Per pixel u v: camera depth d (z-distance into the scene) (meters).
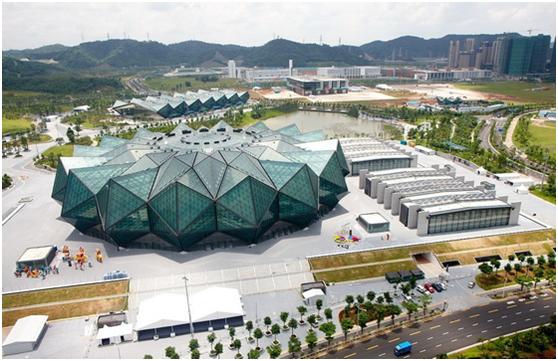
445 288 124.69
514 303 118.00
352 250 141.12
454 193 167.00
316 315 112.81
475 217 155.50
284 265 134.38
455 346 101.19
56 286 124.38
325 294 122.25
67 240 154.38
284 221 156.38
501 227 157.38
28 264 132.88
